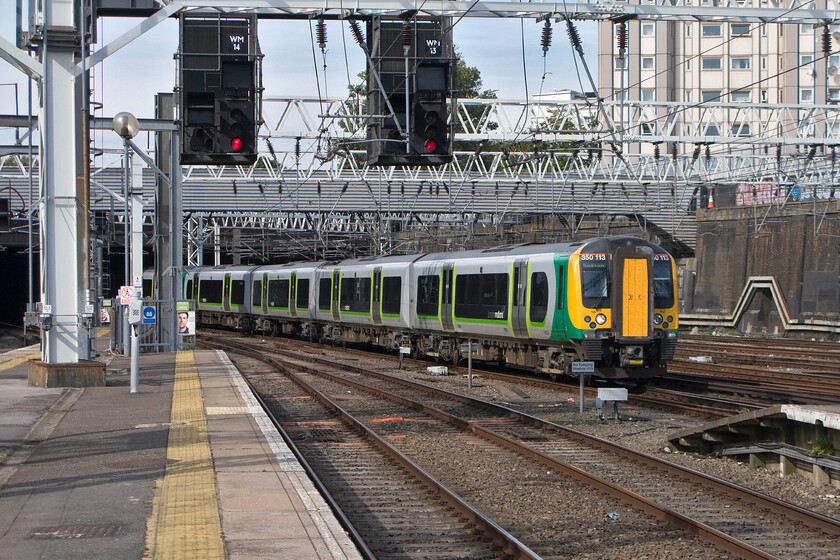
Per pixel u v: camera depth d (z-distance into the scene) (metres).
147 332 54.03
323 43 33.50
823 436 20.64
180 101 29.09
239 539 13.44
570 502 18.53
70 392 32.41
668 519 16.91
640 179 76.00
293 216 88.31
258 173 77.19
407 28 29.23
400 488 19.84
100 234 66.69
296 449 22.28
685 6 31.94
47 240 33.22
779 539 15.96
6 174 77.44
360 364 51.62
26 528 14.07
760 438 22.89
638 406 32.62
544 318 38.59
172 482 17.39
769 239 82.56
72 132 33.03
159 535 13.66
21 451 20.78
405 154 28.94
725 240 88.25
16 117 44.72
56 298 33.53
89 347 36.66
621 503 18.36
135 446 21.38
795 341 66.75
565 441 25.42
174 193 52.84
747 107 58.03
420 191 73.00
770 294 81.44
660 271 37.19
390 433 27.25
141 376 38.72
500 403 33.62
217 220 99.44
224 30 29.34
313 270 68.88
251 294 81.62
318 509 15.27
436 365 50.59
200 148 29.05
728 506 18.22
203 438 22.50
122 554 12.65
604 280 36.47
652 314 36.50
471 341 42.53
